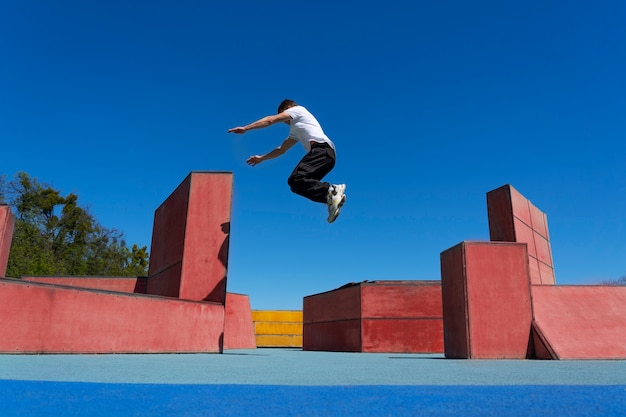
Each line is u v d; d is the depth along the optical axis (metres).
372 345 14.73
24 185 32.97
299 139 4.14
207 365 4.30
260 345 25.98
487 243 6.73
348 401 1.73
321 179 4.05
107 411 1.51
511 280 6.64
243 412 1.52
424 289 15.02
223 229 9.48
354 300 15.69
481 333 6.44
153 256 13.19
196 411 1.52
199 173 9.84
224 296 8.94
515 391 2.00
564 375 3.25
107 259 36.59
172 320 7.52
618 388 2.11
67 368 3.43
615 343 6.29
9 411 1.48
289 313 26.80
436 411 1.55
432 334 14.65
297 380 2.68
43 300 5.78
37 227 32.62
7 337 5.40
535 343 6.40
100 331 6.35
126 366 3.81
